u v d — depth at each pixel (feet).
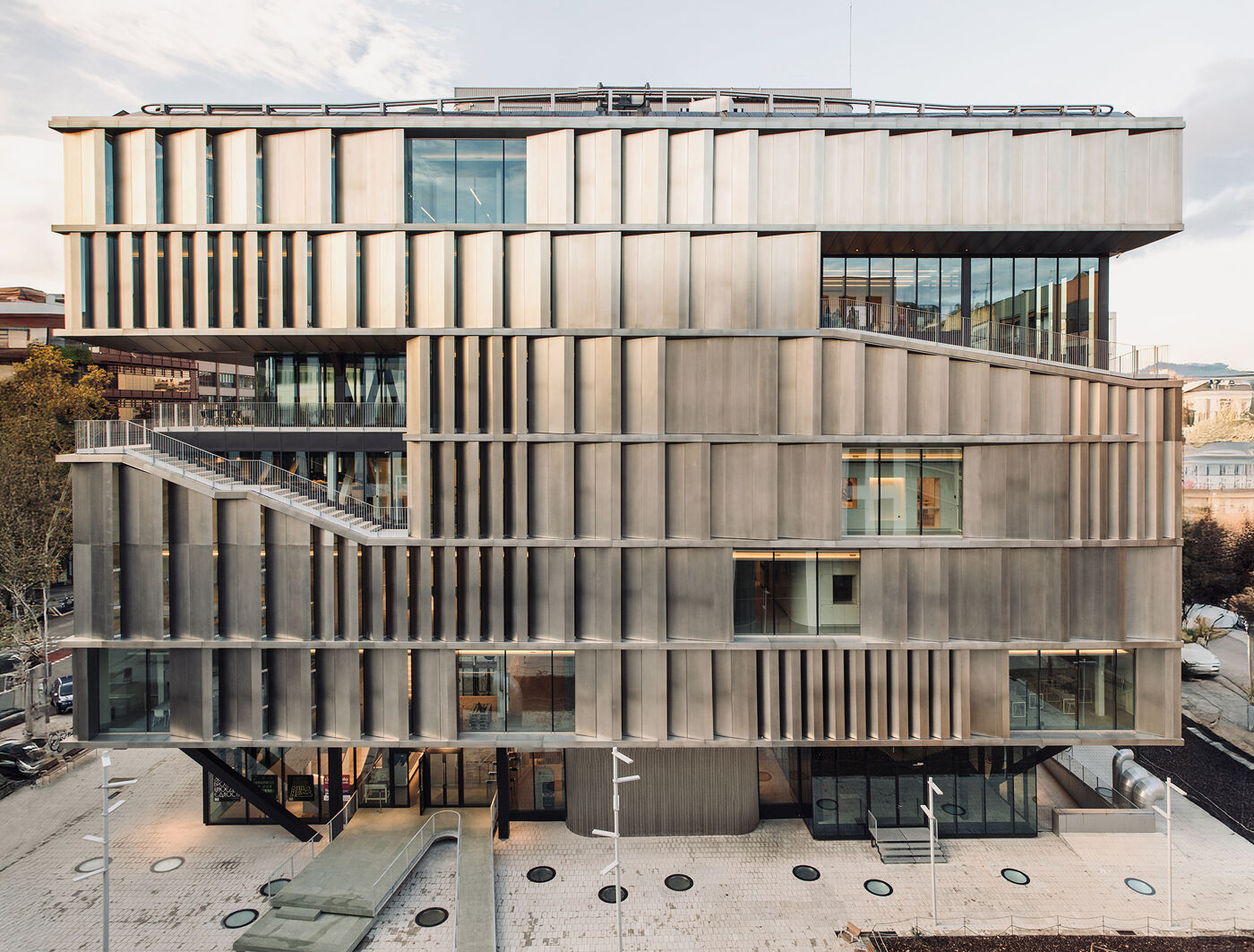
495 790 78.95
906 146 69.05
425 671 70.38
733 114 76.89
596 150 69.21
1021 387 68.69
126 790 85.66
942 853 71.82
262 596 68.74
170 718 69.36
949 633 70.18
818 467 68.80
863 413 68.90
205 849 72.59
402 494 80.07
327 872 64.85
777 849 72.74
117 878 67.10
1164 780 88.07
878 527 70.74
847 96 85.15
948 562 69.82
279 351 79.05
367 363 81.20
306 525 68.49
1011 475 69.46
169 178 69.92
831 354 69.26
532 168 69.51
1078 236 70.18
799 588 70.95
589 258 69.05
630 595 70.28
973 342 74.74
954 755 75.10
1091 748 98.99
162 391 191.83
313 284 70.03
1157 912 61.93
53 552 108.37
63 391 160.25
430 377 69.56
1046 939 58.23
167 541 68.59
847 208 69.00
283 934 57.16
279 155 69.77
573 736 70.33
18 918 60.49
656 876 67.72
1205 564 135.33
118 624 68.64
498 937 58.80
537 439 69.15
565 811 78.02
